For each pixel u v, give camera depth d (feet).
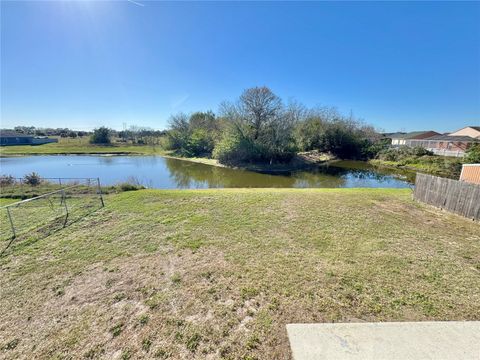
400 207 24.86
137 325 9.57
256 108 85.97
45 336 9.20
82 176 68.28
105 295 11.44
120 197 29.71
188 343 8.65
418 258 14.39
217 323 9.52
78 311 10.45
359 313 9.86
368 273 12.73
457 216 22.16
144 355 8.27
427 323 9.09
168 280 12.46
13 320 10.03
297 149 89.61
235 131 87.97
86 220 21.72
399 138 173.78
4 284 12.45
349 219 21.09
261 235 17.80
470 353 7.64
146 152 138.41
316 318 9.62
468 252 15.24
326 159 104.47
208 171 77.46
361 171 79.56
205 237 17.60
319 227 19.29
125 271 13.41
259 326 9.29
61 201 28.73
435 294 11.07
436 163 75.97
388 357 7.52
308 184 59.26
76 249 16.11
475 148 70.08
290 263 13.79
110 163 97.76
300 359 7.60
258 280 12.22
